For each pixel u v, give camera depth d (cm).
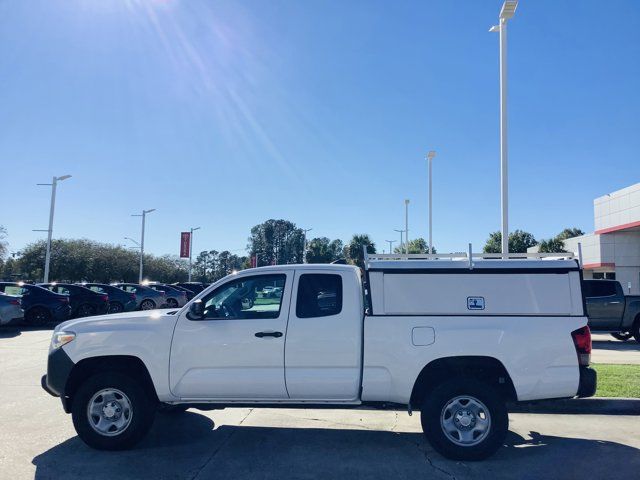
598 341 1770
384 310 591
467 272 595
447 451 568
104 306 2294
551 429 697
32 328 1958
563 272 593
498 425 564
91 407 600
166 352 601
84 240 5434
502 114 1467
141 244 4812
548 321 580
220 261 11500
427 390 600
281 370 590
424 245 6369
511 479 520
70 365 605
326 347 587
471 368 605
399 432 688
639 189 2959
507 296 589
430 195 3338
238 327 600
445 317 585
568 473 536
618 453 600
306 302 604
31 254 5028
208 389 596
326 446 627
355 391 586
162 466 554
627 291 3288
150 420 609
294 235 11044
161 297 2717
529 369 570
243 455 591
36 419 726
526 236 5522
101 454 590
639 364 1110
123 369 621
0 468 544
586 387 570
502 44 1470
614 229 3225
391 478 523
